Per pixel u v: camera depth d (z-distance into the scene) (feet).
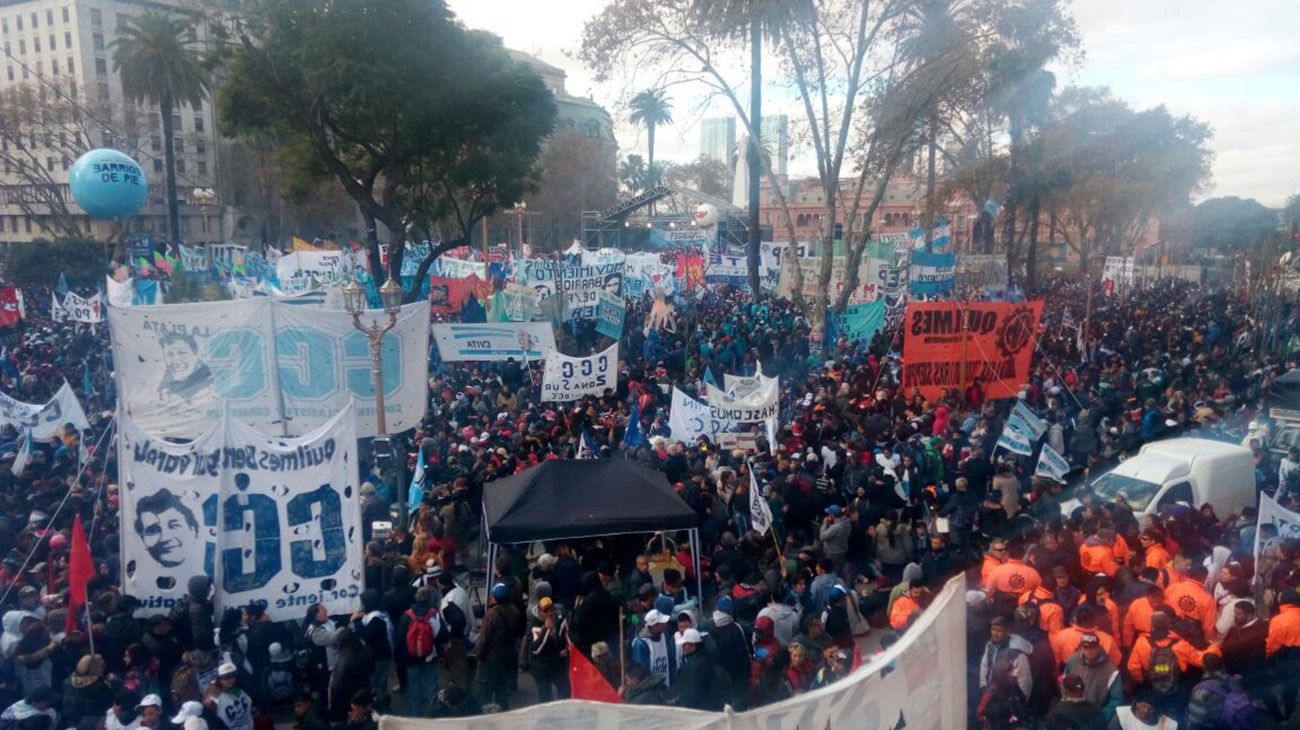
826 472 47.55
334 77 94.53
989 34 92.02
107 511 40.91
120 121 240.32
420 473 45.32
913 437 50.29
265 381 46.39
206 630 28.19
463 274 135.44
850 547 39.11
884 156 95.45
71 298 105.19
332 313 47.93
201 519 30.83
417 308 50.06
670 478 46.55
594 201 278.46
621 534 38.55
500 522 34.22
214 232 288.51
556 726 14.37
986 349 62.13
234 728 26.04
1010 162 133.08
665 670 29.14
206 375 45.55
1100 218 170.19
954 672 16.89
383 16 94.94
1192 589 29.12
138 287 100.32
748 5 85.81
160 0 314.14
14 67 318.65
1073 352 88.53
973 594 29.04
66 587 32.94
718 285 166.81
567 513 34.88
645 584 32.45
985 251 144.77
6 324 113.60
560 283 97.60
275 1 93.35
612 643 31.35
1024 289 135.54
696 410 53.01
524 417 58.44
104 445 53.52
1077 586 32.96
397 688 33.09
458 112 104.73
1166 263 200.75
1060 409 60.44
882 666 15.89
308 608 31.19
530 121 109.40
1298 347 86.99
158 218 284.00
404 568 32.42
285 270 113.70
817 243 161.38
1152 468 43.75
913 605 29.96
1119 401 64.23
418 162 110.83
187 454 30.66
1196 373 75.00
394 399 49.88
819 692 15.15
